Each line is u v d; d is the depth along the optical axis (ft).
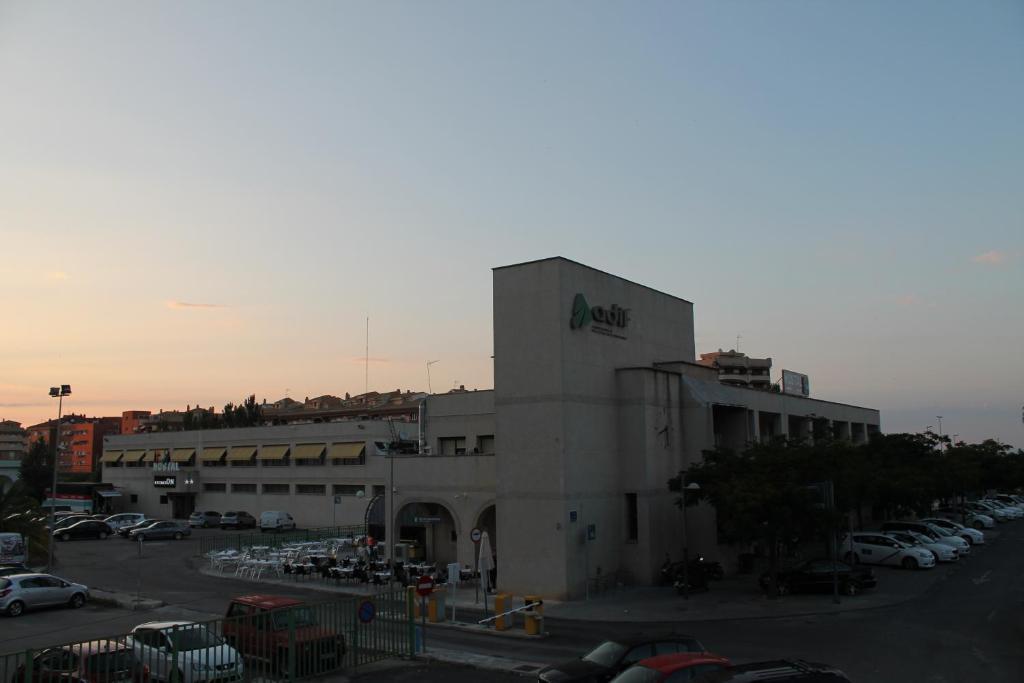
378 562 128.67
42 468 307.17
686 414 130.11
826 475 109.09
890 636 78.18
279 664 61.21
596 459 115.24
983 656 68.49
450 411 171.01
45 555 148.66
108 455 299.17
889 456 167.32
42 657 50.11
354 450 220.23
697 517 126.82
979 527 202.80
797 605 98.63
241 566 135.13
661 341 138.62
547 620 92.84
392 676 64.34
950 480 176.86
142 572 138.72
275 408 423.23
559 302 111.55
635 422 120.37
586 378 115.24
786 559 142.72
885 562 132.26
